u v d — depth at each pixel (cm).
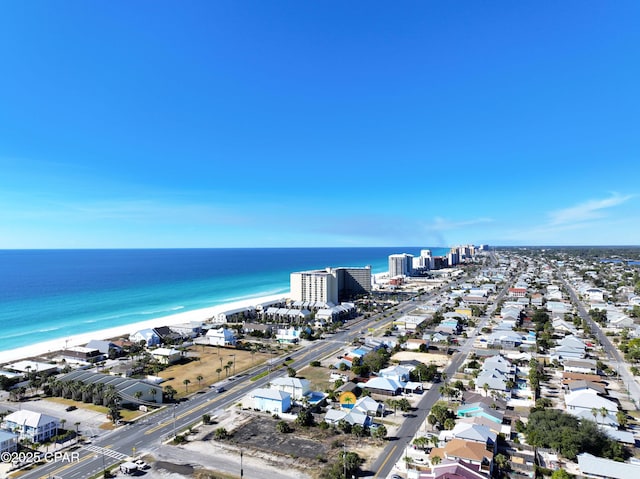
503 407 12231
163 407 12812
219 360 18400
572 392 13112
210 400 13412
